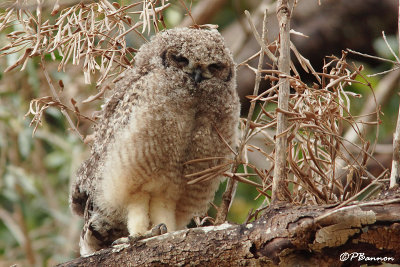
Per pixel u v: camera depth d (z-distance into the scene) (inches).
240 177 287.6
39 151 514.0
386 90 516.7
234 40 594.6
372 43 604.7
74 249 485.4
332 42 603.5
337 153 288.7
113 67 370.6
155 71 318.3
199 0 565.9
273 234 233.9
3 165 488.7
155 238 262.1
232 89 327.6
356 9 605.9
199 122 317.1
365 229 222.4
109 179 313.3
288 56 276.2
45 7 335.0
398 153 239.5
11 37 329.7
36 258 492.1
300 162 346.0
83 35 324.5
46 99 336.5
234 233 244.2
